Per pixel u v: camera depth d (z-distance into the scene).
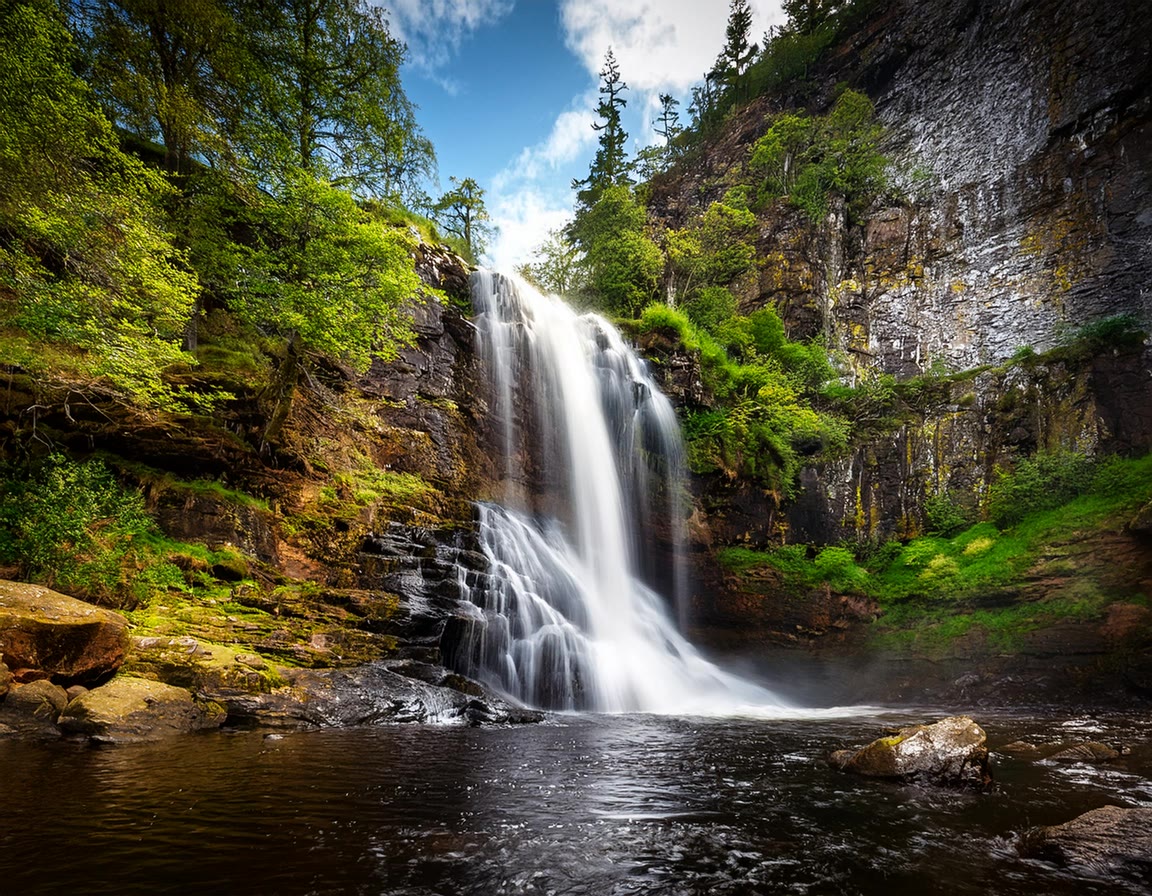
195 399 13.87
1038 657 19.73
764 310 38.03
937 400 30.72
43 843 4.38
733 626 26.05
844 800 6.35
